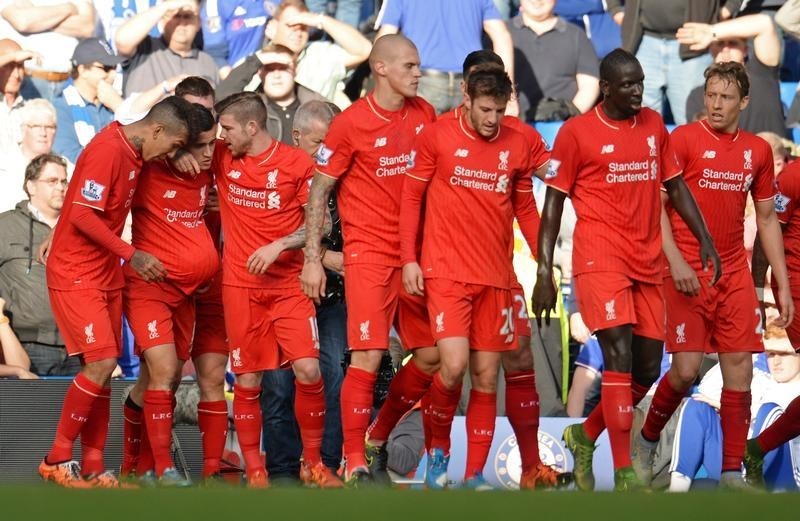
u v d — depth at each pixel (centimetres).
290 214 2661
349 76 4000
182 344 2702
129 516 1493
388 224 2555
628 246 2439
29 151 3766
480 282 2459
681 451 3008
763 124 4059
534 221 2559
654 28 4116
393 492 1777
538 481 2581
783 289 2773
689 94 4094
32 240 3397
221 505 1590
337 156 2539
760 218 2784
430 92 3916
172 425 2872
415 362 2625
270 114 3688
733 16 4153
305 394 2658
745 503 1644
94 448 2695
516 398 2605
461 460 3036
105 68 3888
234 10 4009
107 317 2589
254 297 2659
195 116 2559
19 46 3862
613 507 1600
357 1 4091
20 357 3341
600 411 2594
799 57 4291
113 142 2534
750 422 2986
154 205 2627
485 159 2441
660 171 2500
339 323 2908
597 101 4100
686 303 2686
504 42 3969
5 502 1599
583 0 4300
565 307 3638
